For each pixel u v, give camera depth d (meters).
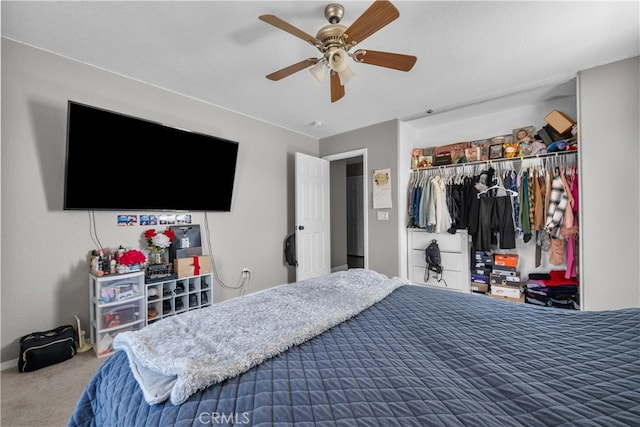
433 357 0.91
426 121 3.62
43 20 1.70
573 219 2.53
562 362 0.85
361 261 6.18
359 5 1.60
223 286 3.11
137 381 0.79
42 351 1.85
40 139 1.99
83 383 1.72
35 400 1.56
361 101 2.97
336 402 0.68
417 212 3.47
